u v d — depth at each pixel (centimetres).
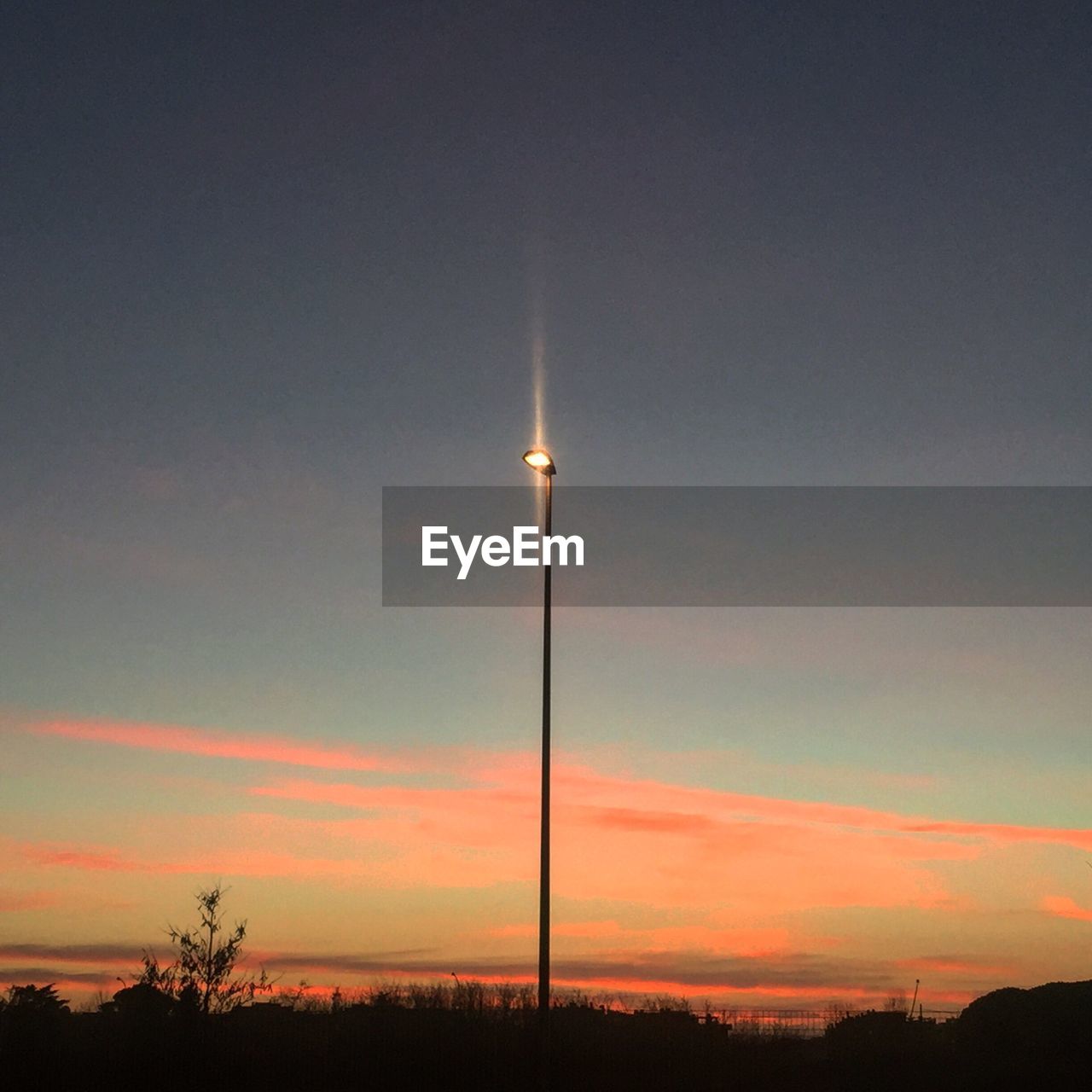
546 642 2686
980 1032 3891
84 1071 3669
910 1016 4038
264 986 3916
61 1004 3850
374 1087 3688
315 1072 3781
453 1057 3909
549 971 2445
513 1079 3772
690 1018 4181
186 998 3822
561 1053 3919
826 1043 4091
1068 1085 3500
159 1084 3634
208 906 3931
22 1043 3681
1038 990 4009
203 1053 3766
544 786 2583
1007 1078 3609
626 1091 3703
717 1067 3928
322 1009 4138
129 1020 3800
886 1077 3762
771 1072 3925
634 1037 4128
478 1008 4172
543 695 2653
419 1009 4112
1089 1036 3681
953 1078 3709
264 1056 3856
